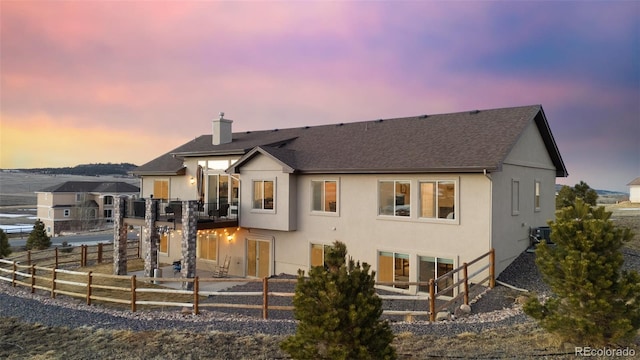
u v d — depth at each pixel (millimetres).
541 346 7746
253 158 19844
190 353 8047
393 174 16219
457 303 12633
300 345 6016
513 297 12516
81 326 10242
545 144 19312
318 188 18484
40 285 18031
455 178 14828
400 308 13461
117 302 14102
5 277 19672
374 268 16672
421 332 9227
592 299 7160
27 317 11273
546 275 8133
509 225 15609
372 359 6012
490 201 14062
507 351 7551
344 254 6527
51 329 9945
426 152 16047
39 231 33656
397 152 16938
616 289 7105
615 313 7148
